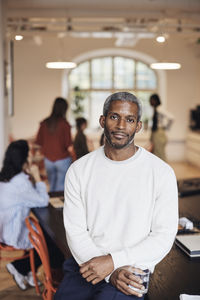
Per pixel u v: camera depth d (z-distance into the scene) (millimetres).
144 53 9391
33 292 3123
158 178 1493
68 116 9727
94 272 1429
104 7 6102
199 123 9297
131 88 9766
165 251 1479
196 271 1758
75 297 1535
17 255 3961
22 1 5969
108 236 1512
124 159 1524
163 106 9648
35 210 2803
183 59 9508
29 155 2979
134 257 1438
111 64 9656
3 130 5344
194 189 3400
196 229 2326
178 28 7441
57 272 2547
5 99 5500
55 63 5938
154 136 5445
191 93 9641
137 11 6629
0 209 2926
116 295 1425
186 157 9719
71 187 1594
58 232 2291
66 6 6066
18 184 2875
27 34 7086
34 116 9359
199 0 6066
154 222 1506
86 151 5219
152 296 1505
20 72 9195
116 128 1475
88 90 9672
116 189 1514
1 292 3133
